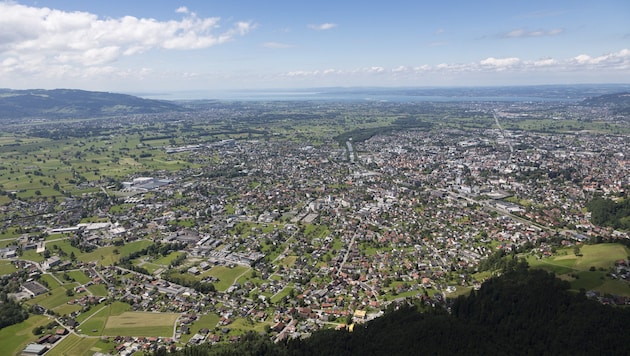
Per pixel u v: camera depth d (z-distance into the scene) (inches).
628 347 6619.1
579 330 7027.6
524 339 7249.0
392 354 7130.9
